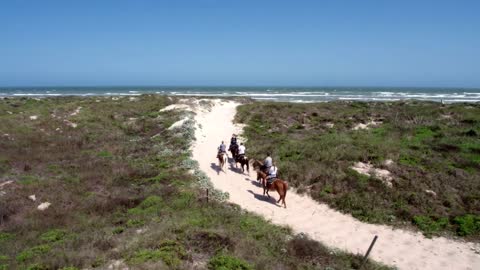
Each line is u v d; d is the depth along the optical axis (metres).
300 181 21.06
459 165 22.70
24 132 32.72
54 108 43.78
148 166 23.94
